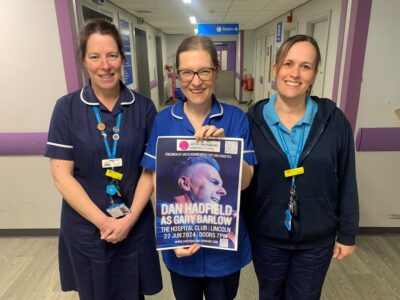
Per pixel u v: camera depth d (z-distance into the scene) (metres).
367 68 2.16
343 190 1.20
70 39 2.09
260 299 1.39
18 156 2.36
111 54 1.11
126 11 5.09
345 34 2.21
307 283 1.26
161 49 9.56
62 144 1.19
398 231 2.51
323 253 1.22
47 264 2.20
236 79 11.37
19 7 2.05
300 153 1.12
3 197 2.46
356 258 2.23
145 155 1.13
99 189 1.23
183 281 1.19
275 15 6.23
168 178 1.00
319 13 3.99
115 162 1.20
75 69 2.15
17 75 2.18
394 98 2.22
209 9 5.33
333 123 1.14
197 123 1.06
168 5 4.72
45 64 2.16
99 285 1.30
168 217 1.03
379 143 2.29
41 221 2.53
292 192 1.13
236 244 1.03
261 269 1.31
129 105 1.23
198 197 1.01
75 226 1.26
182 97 1.09
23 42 2.11
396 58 2.14
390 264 2.17
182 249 1.05
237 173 0.98
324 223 1.17
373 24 2.07
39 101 2.23
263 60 8.15
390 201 2.45
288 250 1.24
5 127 2.29
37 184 2.43
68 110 1.19
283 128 1.13
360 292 1.90
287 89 1.09
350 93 2.21
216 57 0.97
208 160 0.98
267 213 1.19
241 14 6.06
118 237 1.19
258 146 1.15
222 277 1.15
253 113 1.20
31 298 1.88
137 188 1.23
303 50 1.05
